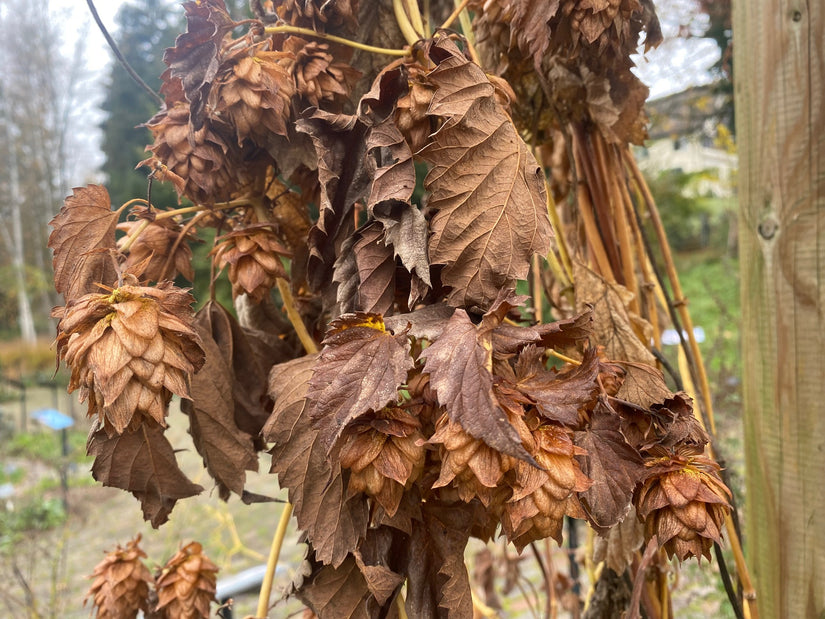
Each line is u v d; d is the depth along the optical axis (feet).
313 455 0.76
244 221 0.93
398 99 0.71
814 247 0.90
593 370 0.60
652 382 0.80
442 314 0.67
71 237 0.76
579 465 0.64
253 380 0.93
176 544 3.92
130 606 1.01
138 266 0.71
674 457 0.68
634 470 0.66
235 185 0.85
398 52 0.76
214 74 0.72
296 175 0.91
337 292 0.77
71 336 0.64
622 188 1.15
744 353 1.01
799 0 0.90
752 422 0.99
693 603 2.64
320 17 0.84
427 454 0.70
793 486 0.93
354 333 0.64
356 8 0.87
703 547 0.65
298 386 0.79
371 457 0.62
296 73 0.82
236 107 0.75
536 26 0.82
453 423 0.56
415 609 0.77
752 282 0.98
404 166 0.68
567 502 0.57
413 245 0.67
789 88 0.91
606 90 1.00
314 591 0.81
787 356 0.93
